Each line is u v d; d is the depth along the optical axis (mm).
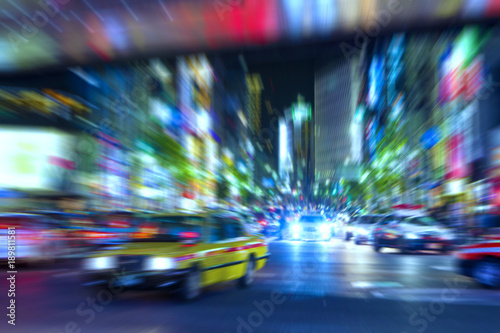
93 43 16641
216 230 9273
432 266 14414
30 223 13461
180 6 13977
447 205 40500
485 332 6195
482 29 16078
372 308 7742
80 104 32188
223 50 16531
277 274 12188
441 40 37938
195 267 8047
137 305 7816
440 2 13508
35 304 7906
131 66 30891
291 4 13594
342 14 13969
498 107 33125
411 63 51312
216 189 48500
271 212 54750
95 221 16938
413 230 19094
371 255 18375
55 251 14047
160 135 38719
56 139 35000
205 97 55969
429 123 47719
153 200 38906
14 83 27812
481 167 34031
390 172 48844
